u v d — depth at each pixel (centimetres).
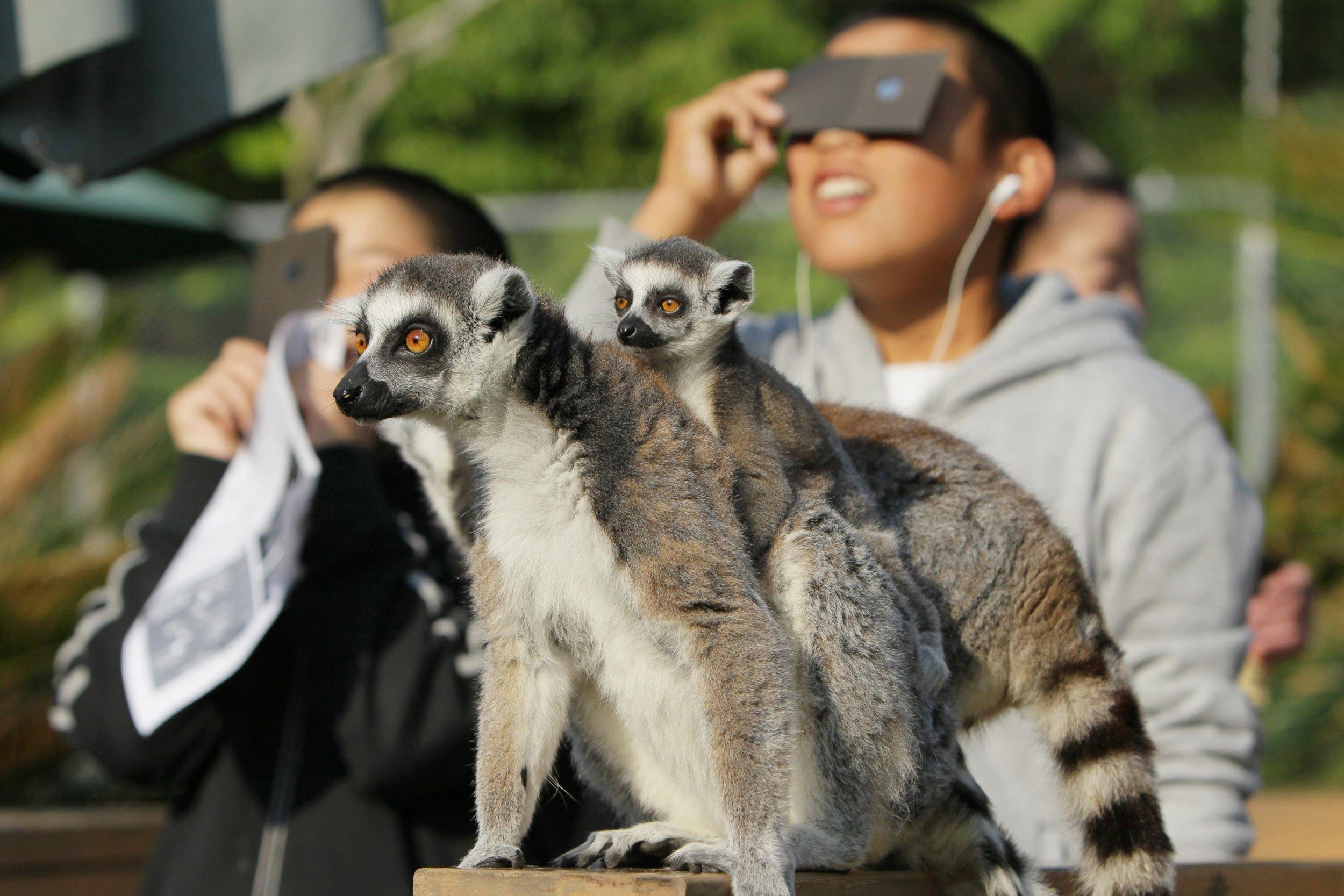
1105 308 554
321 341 510
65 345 969
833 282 1259
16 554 916
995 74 557
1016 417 516
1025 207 564
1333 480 1158
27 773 892
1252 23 1873
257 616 442
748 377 398
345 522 484
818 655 354
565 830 452
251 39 518
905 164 530
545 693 352
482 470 362
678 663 345
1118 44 2031
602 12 2056
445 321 358
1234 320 1250
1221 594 498
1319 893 422
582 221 1082
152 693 446
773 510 362
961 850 362
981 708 414
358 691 464
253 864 464
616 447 345
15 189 911
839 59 552
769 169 569
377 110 2012
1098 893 379
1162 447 505
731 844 319
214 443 521
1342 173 1056
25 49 457
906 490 414
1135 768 390
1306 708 1215
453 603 516
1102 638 412
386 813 473
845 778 353
